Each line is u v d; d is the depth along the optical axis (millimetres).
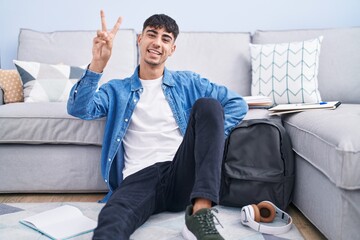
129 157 1504
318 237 1334
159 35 1470
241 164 1549
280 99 2086
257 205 1451
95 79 1330
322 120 1387
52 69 2086
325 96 2180
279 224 1428
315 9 2537
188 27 2580
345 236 1163
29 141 1694
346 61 2191
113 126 1536
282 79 2074
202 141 1170
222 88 1643
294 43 2145
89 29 2588
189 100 1608
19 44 2328
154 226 1357
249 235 1319
